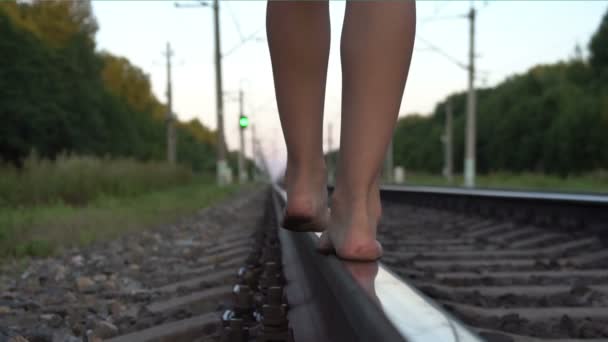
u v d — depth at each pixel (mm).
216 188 23031
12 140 25000
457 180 44094
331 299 1640
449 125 49719
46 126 26578
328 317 1665
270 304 1730
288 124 1919
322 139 1978
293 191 2002
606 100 40156
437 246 4898
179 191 19203
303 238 2646
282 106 1906
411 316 982
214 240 6551
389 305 1074
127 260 4910
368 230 1725
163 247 6055
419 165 83688
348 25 1673
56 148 28094
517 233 5500
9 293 3537
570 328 1956
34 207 10117
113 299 3301
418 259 4070
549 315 2240
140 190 15688
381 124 1665
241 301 2121
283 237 3963
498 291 2787
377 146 1679
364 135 1669
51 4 34594
